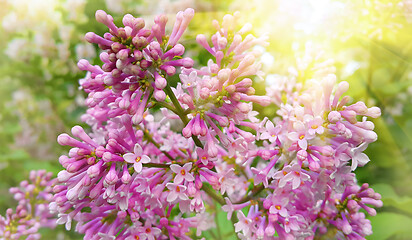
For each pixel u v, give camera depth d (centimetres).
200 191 22
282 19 26
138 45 20
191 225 24
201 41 23
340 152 21
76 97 40
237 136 23
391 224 25
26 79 43
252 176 25
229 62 23
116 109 22
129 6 33
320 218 23
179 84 23
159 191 22
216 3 30
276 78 25
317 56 24
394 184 26
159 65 21
